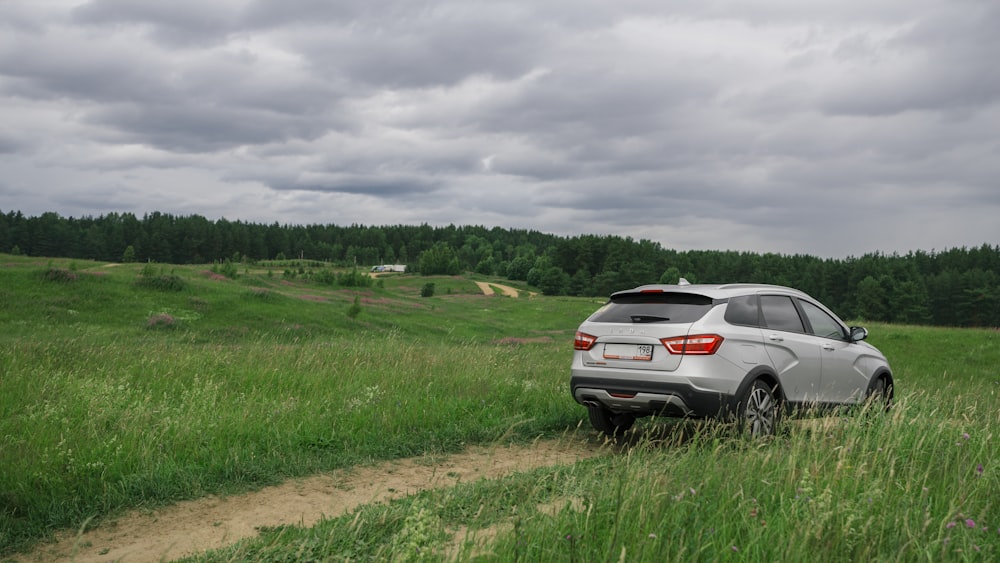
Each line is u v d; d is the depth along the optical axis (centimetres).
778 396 710
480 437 764
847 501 372
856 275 14988
